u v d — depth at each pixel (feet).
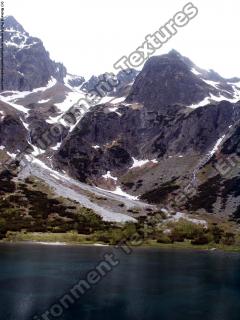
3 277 380.99
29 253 533.96
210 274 432.25
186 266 482.28
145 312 286.25
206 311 292.20
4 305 292.40
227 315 283.79
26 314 275.18
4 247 592.60
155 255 582.76
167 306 302.25
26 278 378.32
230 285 378.73
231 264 509.35
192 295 337.31
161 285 371.56
